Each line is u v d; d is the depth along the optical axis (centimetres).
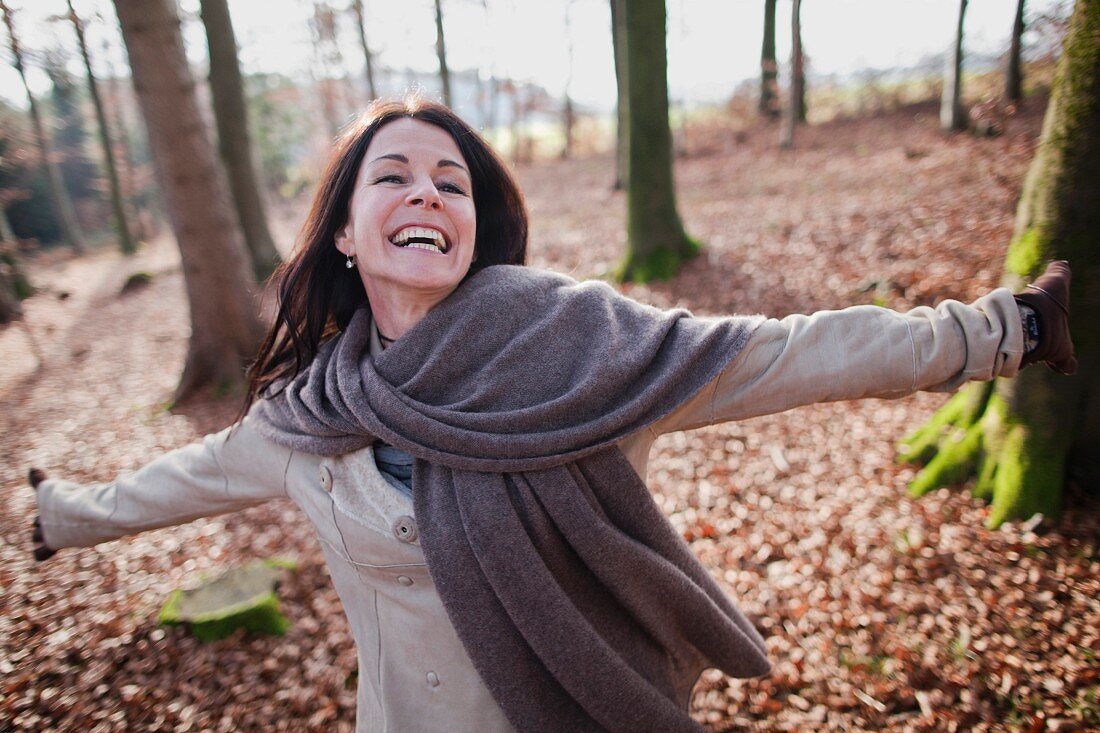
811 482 416
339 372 135
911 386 120
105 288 1529
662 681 141
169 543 414
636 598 131
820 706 265
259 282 998
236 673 311
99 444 614
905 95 1878
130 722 287
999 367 119
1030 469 313
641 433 131
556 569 126
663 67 855
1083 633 260
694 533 397
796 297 725
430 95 146
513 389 124
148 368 861
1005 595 288
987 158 978
